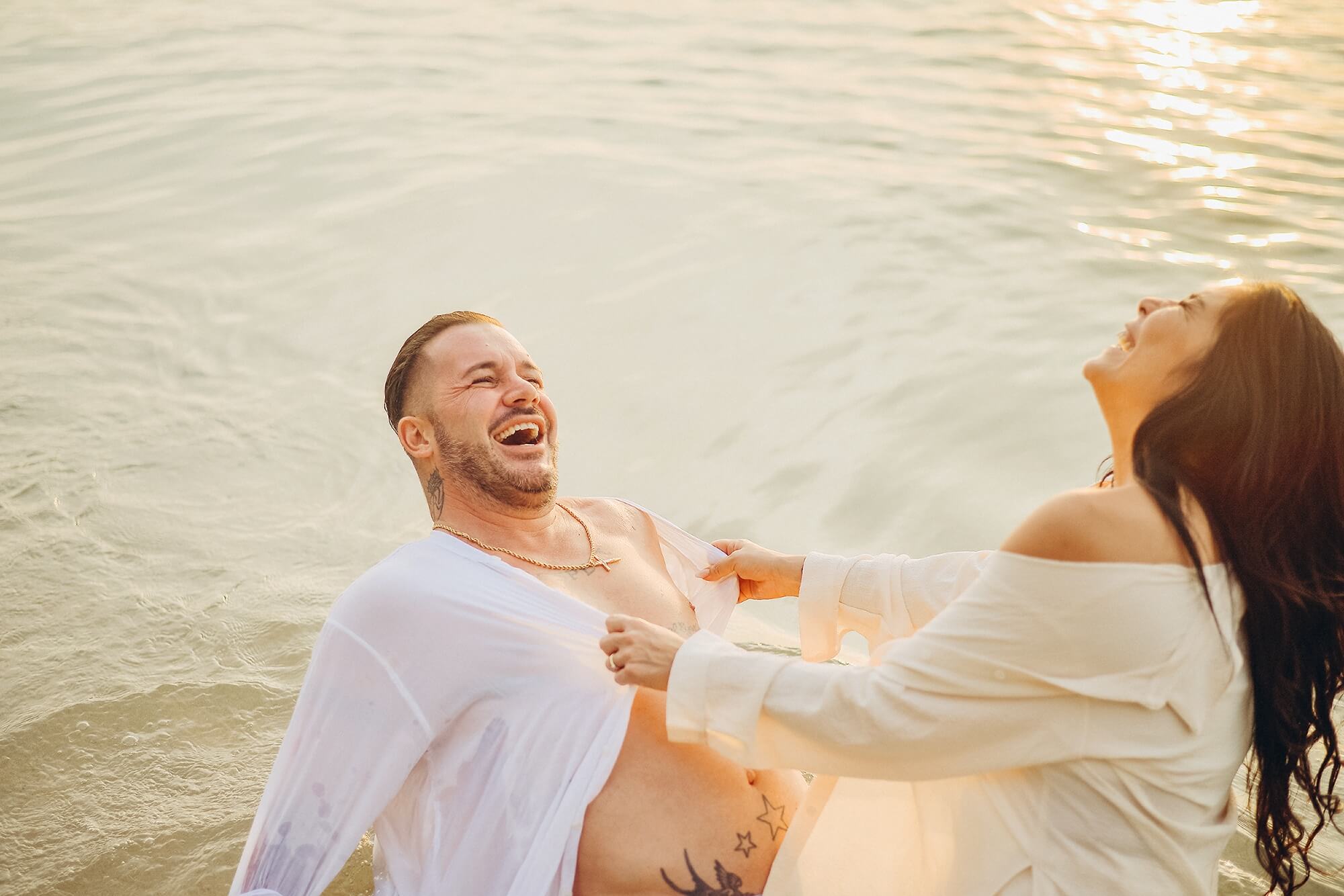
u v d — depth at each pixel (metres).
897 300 5.71
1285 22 10.36
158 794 3.02
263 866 2.31
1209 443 1.98
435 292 6.01
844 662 3.74
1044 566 1.94
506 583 2.47
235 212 7.07
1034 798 2.07
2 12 11.90
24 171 7.86
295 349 5.63
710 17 11.09
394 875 2.43
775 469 4.52
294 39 10.66
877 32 10.45
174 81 9.52
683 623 2.75
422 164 7.60
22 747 3.18
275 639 3.68
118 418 5.08
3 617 3.76
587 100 8.81
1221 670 1.99
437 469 2.69
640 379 5.16
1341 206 6.53
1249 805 3.02
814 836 2.32
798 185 7.07
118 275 6.38
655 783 2.38
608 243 6.42
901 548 4.07
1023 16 10.79
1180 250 6.08
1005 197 6.81
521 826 2.33
